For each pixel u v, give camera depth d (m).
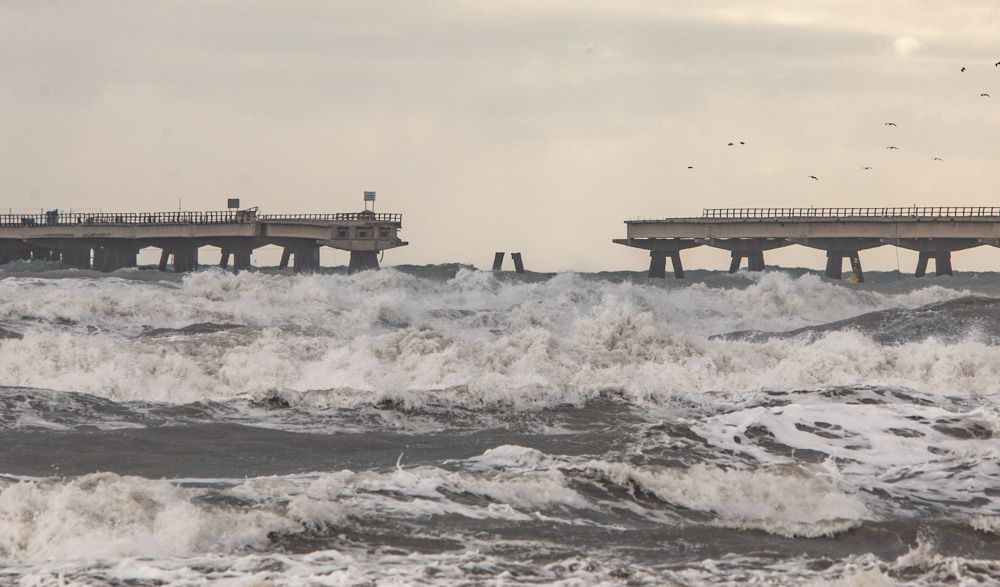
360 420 111.19
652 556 68.94
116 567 61.62
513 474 85.12
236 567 62.56
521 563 65.56
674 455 99.50
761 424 109.88
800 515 83.38
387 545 68.62
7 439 97.06
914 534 76.31
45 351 138.50
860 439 106.62
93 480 74.81
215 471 89.25
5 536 66.25
